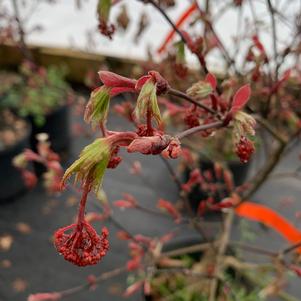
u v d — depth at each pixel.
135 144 0.09
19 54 0.56
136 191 0.44
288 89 0.32
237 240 0.38
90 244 0.10
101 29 0.14
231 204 0.23
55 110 0.46
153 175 0.45
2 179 0.42
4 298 0.35
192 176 0.24
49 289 0.36
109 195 0.43
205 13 0.21
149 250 0.26
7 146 0.43
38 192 0.44
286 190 0.43
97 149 0.09
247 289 0.32
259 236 0.39
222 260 0.28
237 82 0.21
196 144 0.39
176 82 0.24
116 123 0.49
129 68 0.53
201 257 0.34
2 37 0.36
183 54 0.16
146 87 0.10
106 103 0.11
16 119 0.49
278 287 0.29
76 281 0.36
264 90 0.21
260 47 0.18
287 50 0.23
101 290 0.35
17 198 0.43
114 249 0.38
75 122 0.52
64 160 0.48
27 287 0.36
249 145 0.13
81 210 0.10
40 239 0.40
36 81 0.47
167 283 0.33
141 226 0.41
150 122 0.10
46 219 0.42
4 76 0.55
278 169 0.44
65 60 0.56
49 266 0.38
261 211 0.24
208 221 0.39
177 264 0.31
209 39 0.22
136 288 0.26
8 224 0.41
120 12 0.19
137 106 0.10
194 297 0.32
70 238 0.10
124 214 0.41
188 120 0.15
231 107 0.13
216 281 0.27
